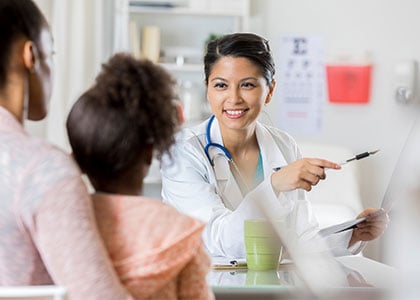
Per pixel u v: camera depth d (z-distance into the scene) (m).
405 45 4.92
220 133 2.63
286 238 2.18
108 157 1.44
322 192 4.55
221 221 2.38
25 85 1.45
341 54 4.96
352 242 2.33
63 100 4.81
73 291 1.26
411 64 4.88
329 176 4.56
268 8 5.00
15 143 1.33
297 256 2.06
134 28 4.91
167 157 1.67
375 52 4.95
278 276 2.13
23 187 1.30
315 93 5.03
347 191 4.55
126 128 1.42
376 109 4.97
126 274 1.36
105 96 1.42
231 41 2.54
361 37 4.95
